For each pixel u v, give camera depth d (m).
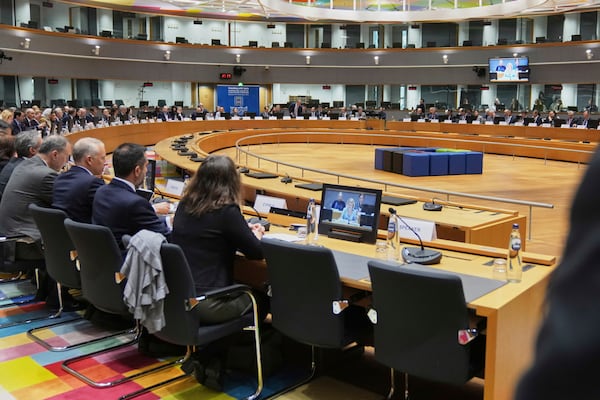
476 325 2.64
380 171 14.30
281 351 3.59
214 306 3.09
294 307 3.03
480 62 23.52
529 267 3.16
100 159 4.34
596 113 20.58
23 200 4.43
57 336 4.05
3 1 20.09
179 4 20.92
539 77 22.31
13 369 3.54
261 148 19.17
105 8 23.50
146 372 3.49
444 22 25.89
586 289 0.50
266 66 25.16
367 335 3.02
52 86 20.86
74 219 4.17
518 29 24.89
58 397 3.21
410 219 3.79
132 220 3.63
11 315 4.44
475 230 4.57
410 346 2.63
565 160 16.36
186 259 3.11
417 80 24.69
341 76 25.39
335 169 14.47
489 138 18.22
